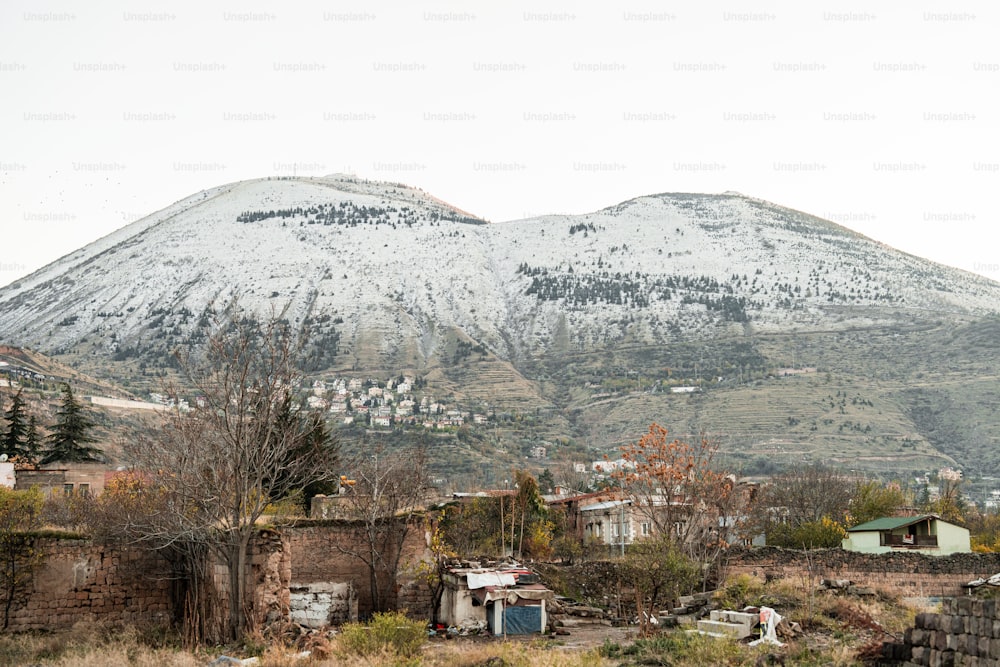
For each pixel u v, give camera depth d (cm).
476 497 6756
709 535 4978
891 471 18575
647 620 3581
